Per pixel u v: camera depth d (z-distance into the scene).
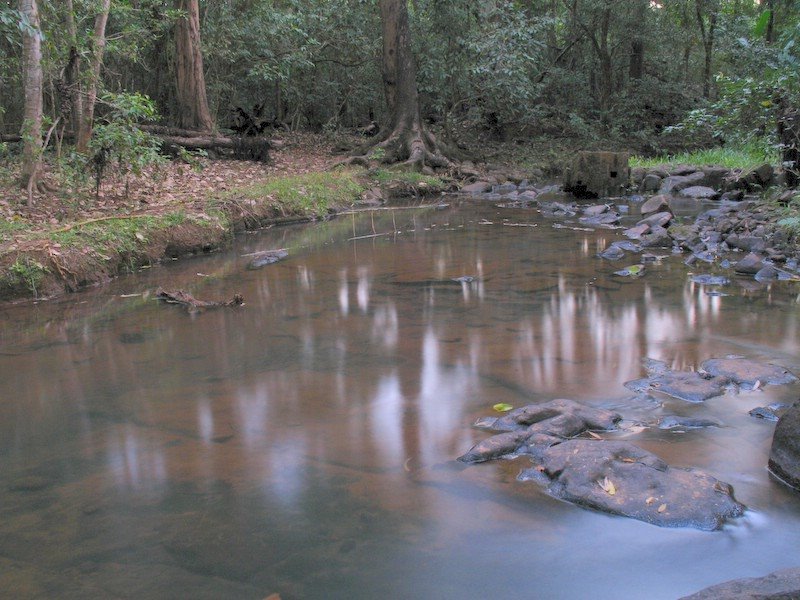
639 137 22.50
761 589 1.75
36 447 2.98
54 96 10.63
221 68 17.73
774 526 2.19
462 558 2.08
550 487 2.47
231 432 3.05
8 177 8.84
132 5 13.94
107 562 2.11
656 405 3.20
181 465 2.74
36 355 4.34
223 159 14.27
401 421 3.11
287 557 2.10
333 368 3.87
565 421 2.91
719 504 2.27
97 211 8.04
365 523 2.28
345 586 1.96
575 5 22.88
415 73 16.80
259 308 5.33
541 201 12.46
